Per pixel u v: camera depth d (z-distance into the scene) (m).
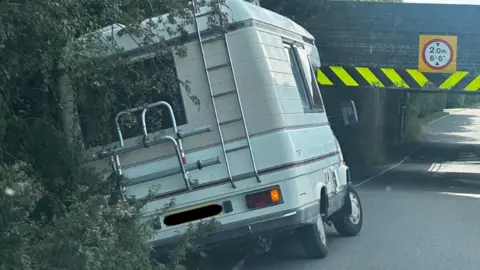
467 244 10.50
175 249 7.27
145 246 6.94
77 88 7.21
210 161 7.57
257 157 7.55
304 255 9.60
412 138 53.19
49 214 6.80
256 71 7.57
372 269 8.83
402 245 10.44
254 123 7.57
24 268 5.09
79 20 6.54
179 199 7.61
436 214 13.89
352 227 11.23
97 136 7.51
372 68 20.20
